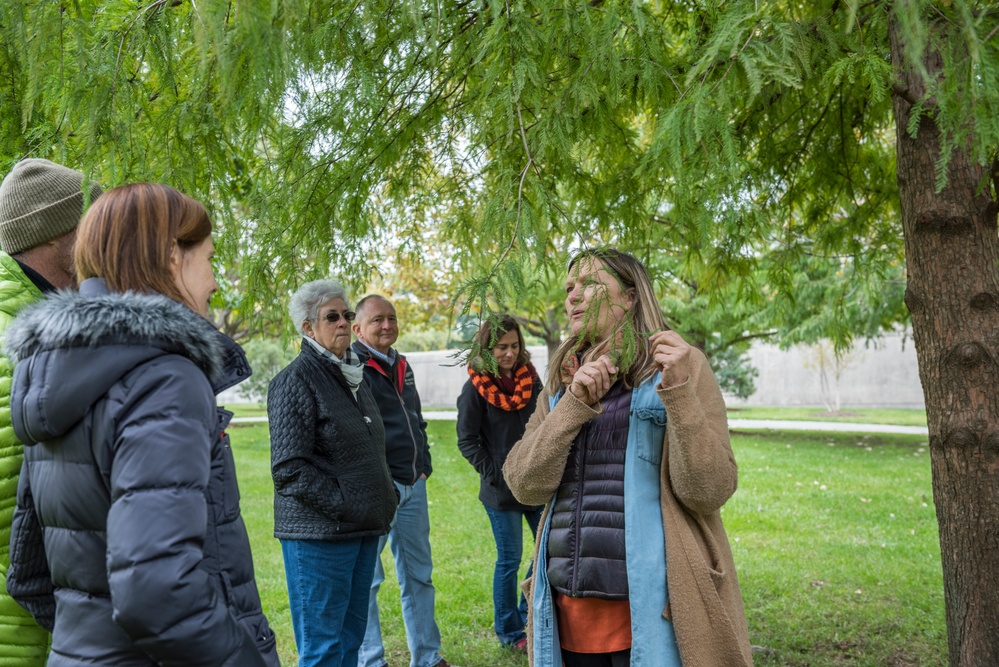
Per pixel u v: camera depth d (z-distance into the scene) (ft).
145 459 3.40
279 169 7.16
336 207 7.82
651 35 5.89
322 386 8.22
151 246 4.05
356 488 8.14
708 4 5.73
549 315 33.73
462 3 6.61
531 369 11.54
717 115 4.79
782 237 12.30
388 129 7.55
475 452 11.22
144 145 6.30
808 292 32.65
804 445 41.37
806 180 11.27
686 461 5.48
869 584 14.33
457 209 8.62
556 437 5.90
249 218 7.48
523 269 5.33
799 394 84.28
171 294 4.14
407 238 9.34
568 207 9.35
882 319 34.76
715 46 4.59
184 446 3.50
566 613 6.07
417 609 10.43
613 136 8.20
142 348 3.61
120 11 5.41
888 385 80.02
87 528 3.61
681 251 10.23
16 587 4.08
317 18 5.88
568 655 6.14
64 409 3.51
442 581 14.87
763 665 10.71
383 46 6.38
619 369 5.75
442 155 8.20
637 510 5.74
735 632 5.56
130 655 3.58
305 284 8.40
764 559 16.26
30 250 4.80
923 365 8.00
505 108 5.75
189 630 3.33
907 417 64.18
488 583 14.71
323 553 8.02
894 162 11.43
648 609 5.55
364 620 8.71
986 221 7.60
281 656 11.39
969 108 4.37
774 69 4.50
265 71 4.76
